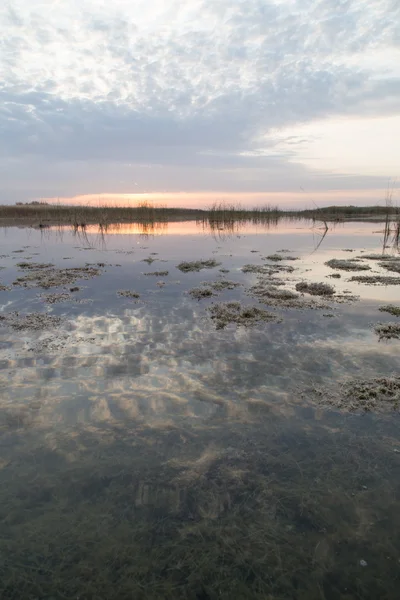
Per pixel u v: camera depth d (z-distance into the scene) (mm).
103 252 20906
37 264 16953
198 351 7195
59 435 4750
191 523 3531
